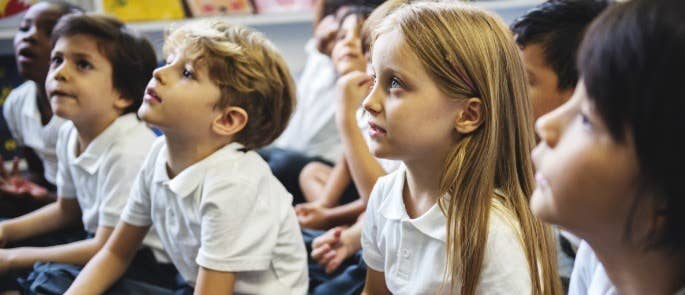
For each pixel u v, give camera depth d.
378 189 0.89
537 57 1.02
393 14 0.77
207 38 0.92
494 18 0.77
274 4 2.23
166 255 1.15
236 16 2.17
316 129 1.86
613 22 0.43
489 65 0.73
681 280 0.45
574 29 1.00
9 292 1.13
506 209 0.75
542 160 0.49
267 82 0.98
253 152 0.99
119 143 1.14
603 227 0.46
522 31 1.04
